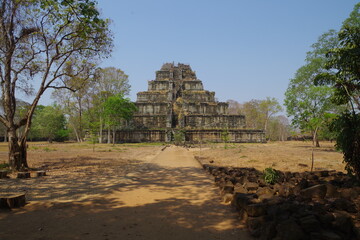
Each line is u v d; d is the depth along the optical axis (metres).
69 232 6.12
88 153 33.00
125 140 72.94
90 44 18.70
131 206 8.40
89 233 6.07
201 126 77.69
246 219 6.77
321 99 35.44
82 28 17.75
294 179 10.70
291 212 6.32
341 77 11.96
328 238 5.18
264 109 86.44
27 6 16.05
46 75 17.38
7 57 16.11
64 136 85.00
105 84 66.50
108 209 8.05
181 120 77.12
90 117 72.56
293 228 5.33
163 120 77.50
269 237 5.55
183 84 87.81
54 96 68.06
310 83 39.25
